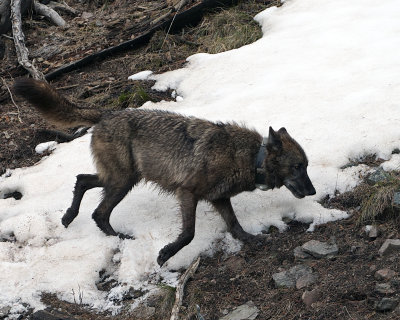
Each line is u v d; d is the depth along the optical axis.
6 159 10.10
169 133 7.65
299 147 7.46
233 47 12.40
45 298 7.25
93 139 8.02
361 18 12.06
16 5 13.00
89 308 7.11
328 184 8.17
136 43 12.97
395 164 8.18
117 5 14.49
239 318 6.48
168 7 13.66
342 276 6.70
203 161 7.37
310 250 7.17
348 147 8.61
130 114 7.91
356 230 7.48
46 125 10.80
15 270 7.62
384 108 9.14
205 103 10.52
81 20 14.10
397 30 11.38
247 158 7.41
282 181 7.55
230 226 7.69
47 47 13.03
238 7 13.52
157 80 11.66
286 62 11.10
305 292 6.49
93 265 7.56
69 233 8.20
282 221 7.86
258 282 7.00
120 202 8.62
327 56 10.99
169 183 7.68
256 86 10.57
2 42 12.77
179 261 7.48
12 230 8.38
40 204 8.72
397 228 7.31
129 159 7.87
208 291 6.98
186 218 7.38
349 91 9.78
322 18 12.37
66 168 9.45
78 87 11.88
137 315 6.89
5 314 7.08
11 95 11.53
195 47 12.73
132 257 7.63
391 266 6.64
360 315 6.11
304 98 9.88
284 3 13.40
